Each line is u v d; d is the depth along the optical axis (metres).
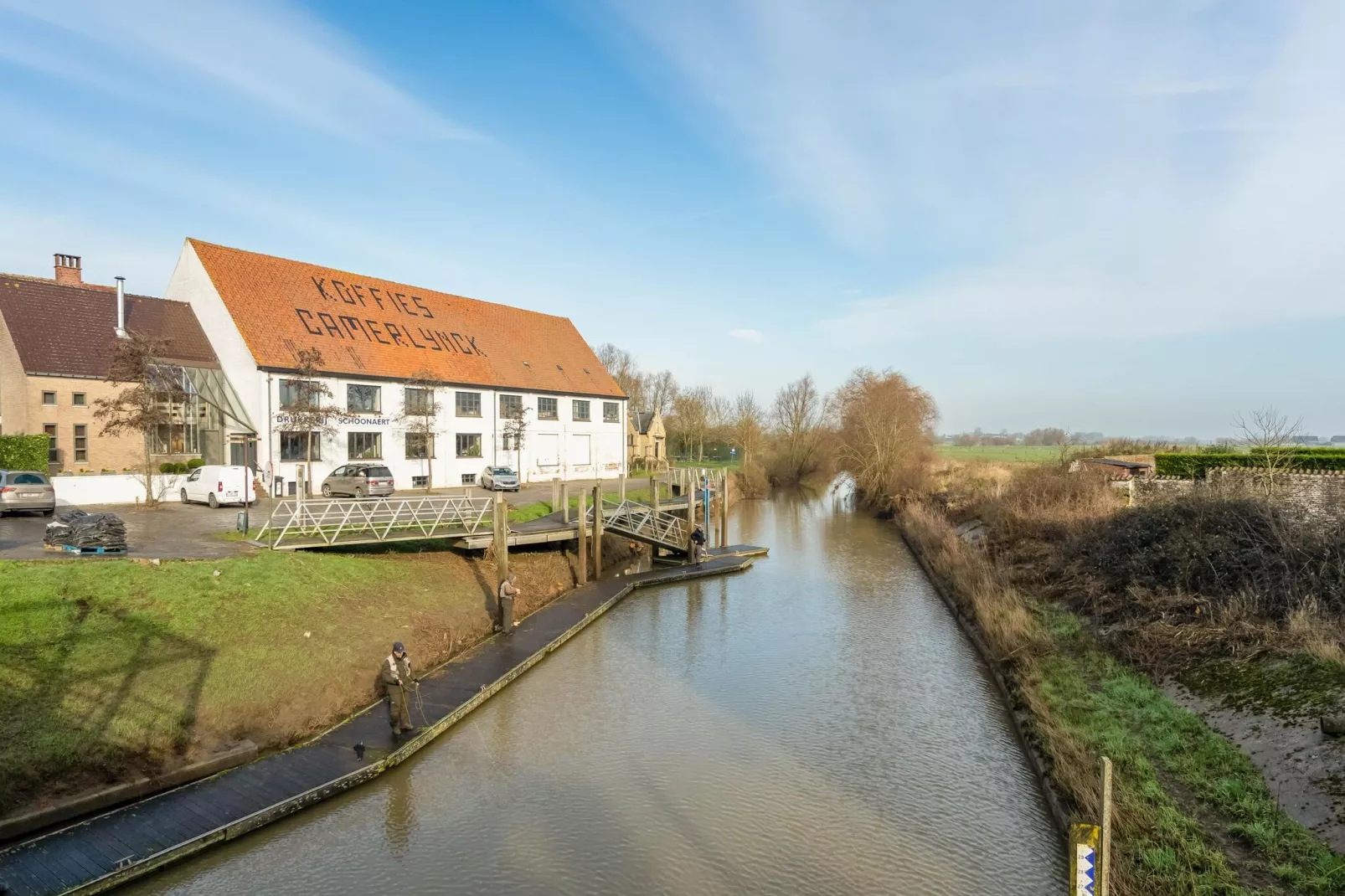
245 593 14.84
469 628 18.58
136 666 11.82
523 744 13.39
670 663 18.06
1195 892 7.68
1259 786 9.48
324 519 22.14
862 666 18.00
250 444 31.67
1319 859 7.86
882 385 56.88
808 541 38.44
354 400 35.34
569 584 25.22
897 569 30.66
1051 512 27.33
